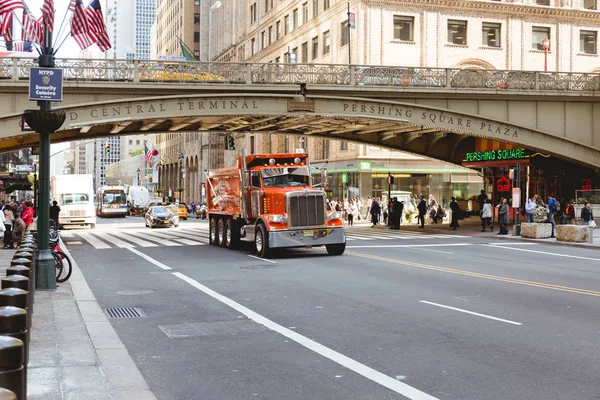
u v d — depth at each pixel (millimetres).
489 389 6488
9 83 27547
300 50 62969
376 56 50906
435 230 37906
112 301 12617
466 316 10602
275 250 24656
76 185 45281
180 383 6906
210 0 120562
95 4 17922
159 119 31438
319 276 16219
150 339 9148
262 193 22500
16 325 4820
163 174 139750
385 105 33562
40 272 13617
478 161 45906
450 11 52812
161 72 30281
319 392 6492
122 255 23094
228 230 25422
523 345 8453
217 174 26781
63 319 10266
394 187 54406
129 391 6480
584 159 36375
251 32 79062
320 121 37219
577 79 36125
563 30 55562
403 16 52031
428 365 7484
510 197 45000
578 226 26703
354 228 42094
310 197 21500
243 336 9273
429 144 47125
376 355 8008
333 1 54938
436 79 34094
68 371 7023
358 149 53531
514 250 24375
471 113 34781
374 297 12719
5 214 28188
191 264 19625
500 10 53688
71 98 29141
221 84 31047
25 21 17234
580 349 8203
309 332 9461
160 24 165750
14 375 3900
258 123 39562
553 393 6332
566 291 13477
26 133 27938
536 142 35750
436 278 15688
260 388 6680
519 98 35312
